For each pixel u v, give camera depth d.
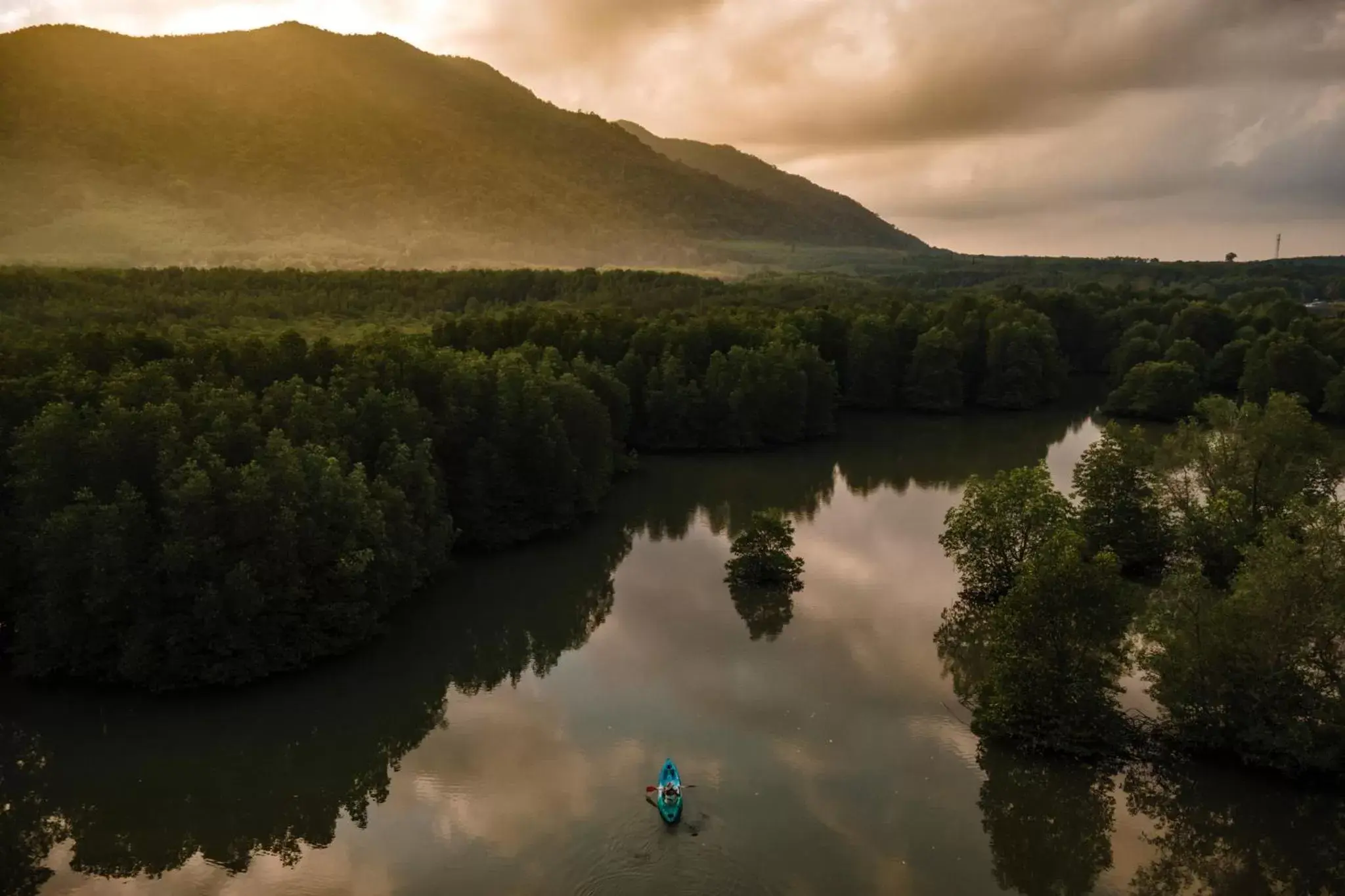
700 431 132.88
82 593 54.03
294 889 39.75
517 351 123.25
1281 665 44.78
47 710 54.69
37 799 47.75
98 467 56.44
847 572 79.31
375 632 64.38
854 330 165.12
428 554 72.25
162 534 55.28
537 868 40.16
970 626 66.75
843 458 127.94
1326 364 147.88
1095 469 72.75
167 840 44.50
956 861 40.56
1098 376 197.62
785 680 58.25
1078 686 48.19
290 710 55.88
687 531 93.25
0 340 93.31
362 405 75.75
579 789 46.25
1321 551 45.56
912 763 48.31
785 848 41.06
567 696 56.88
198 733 53.59
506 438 86.12
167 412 60.12
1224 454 74.06
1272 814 43.97
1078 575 47.56
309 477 60.78
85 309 132.62
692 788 45.97
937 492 108.75
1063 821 43.56
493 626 68.50
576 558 84.19
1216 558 67.06
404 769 48.66
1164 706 49.12
